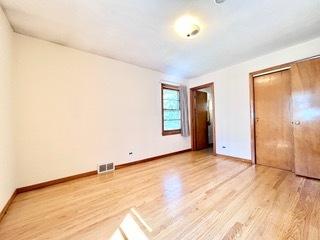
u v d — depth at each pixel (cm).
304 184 235
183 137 479
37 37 246
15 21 206
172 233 143
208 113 564
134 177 284
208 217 164
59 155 264
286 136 302
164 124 436
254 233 139
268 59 318
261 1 176
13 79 223
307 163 259
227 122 395
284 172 289
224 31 235
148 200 202
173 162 374
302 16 204
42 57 252
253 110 346
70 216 172
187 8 185
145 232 145
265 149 332
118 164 338
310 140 256
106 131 321
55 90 263
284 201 189
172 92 462
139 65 374
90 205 194
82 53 293
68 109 275
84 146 292
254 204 184
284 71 303
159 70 411
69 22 210
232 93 382
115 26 219
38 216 173
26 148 235
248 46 284
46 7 181
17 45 231
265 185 235
